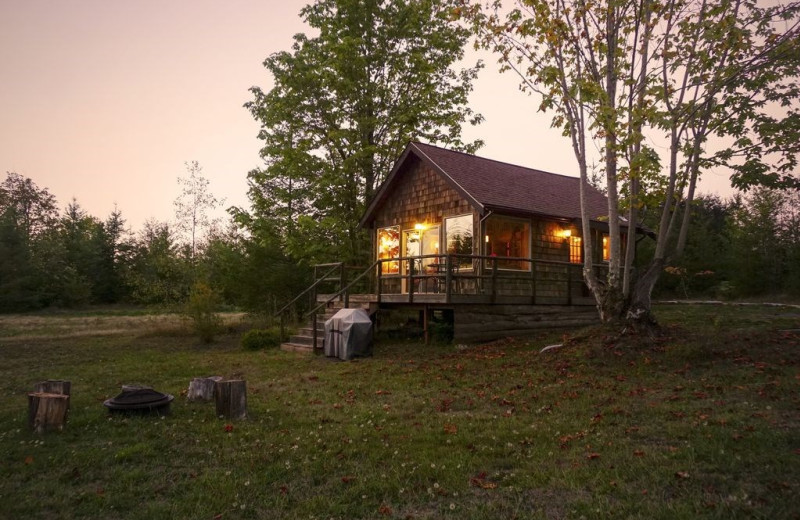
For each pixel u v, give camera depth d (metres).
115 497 4.84
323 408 8.34
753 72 11.12
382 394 9.23
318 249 21.31
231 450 6.21
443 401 8.41
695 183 11.83
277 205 23.62
